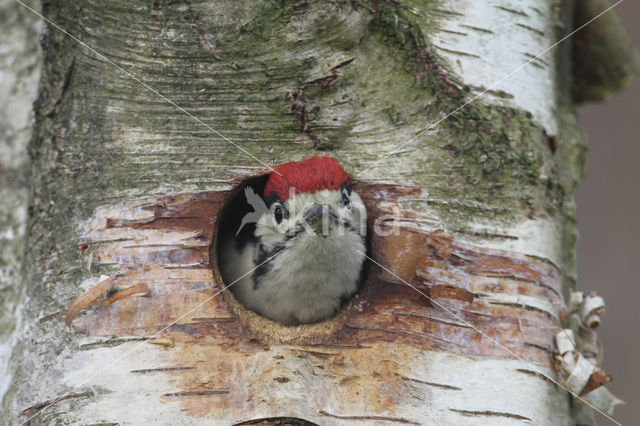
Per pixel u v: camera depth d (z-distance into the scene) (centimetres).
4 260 662
